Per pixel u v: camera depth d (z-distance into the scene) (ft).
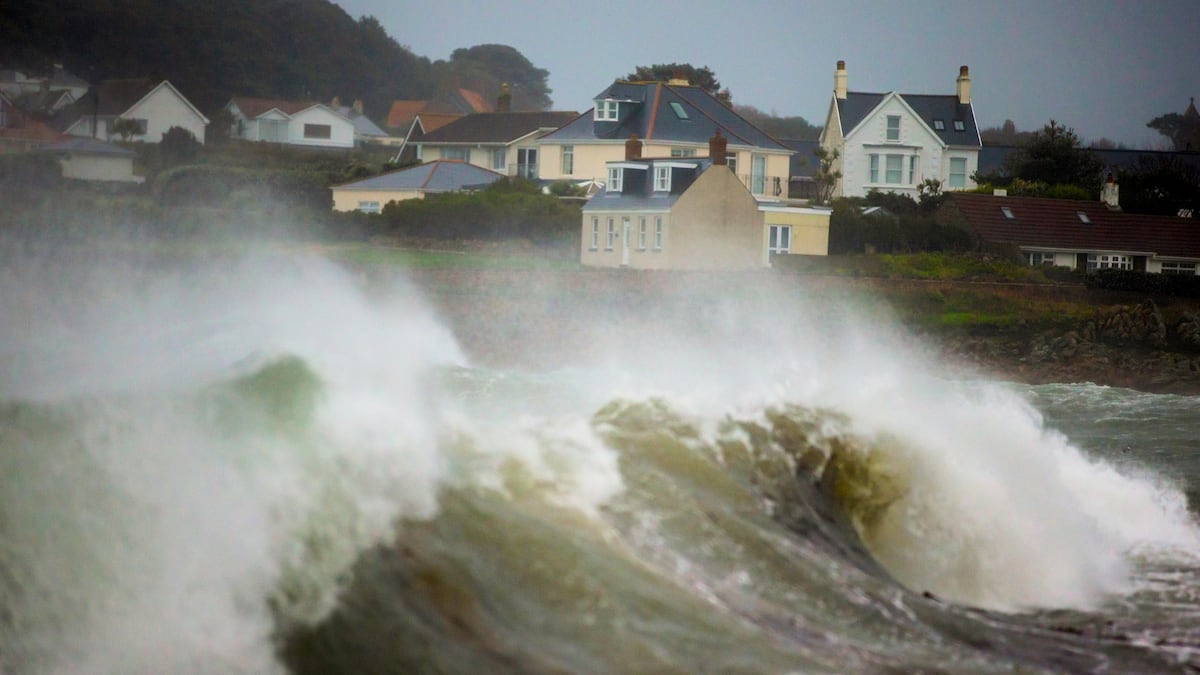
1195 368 190.39
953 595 47.37
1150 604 49.11
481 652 31.50
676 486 42.37
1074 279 237.45
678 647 33.24
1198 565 55.11
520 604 33.47
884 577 43.32
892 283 220.43
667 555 38.17
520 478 39.32
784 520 43.70
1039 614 46.44
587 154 300.20
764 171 304.50
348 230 244.42
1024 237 264.31
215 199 272.51
